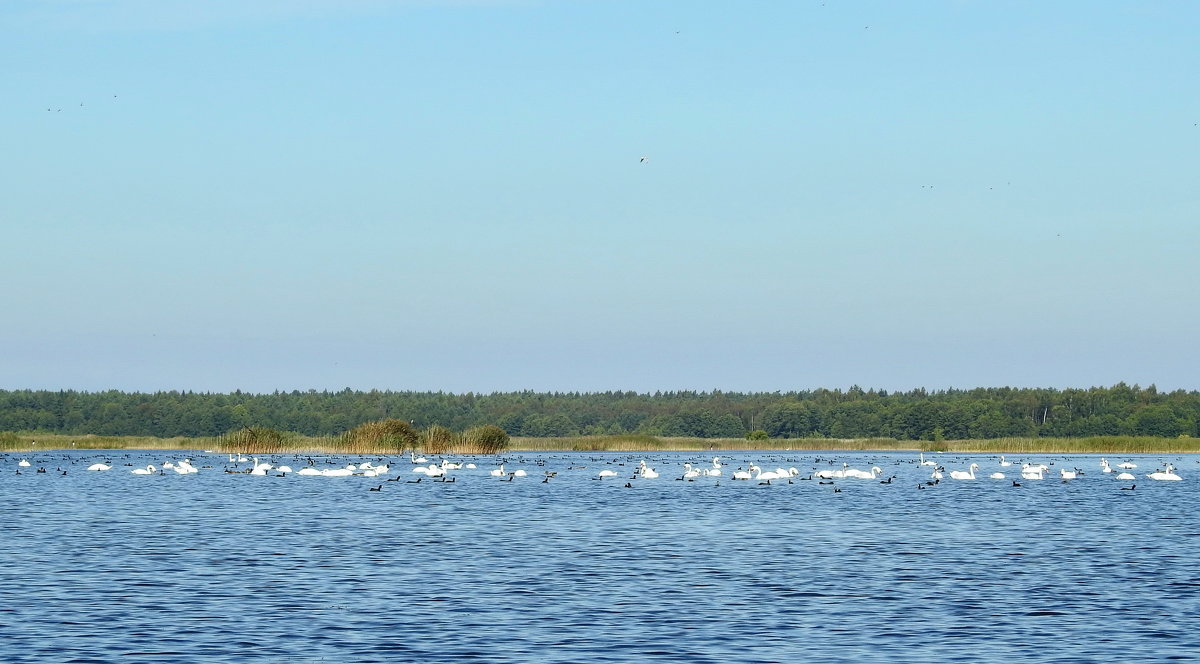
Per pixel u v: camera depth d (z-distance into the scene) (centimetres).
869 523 15175
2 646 7244
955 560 11350
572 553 11769
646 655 7144
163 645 7306
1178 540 13150
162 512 16350
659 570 10569
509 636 7638
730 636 7669
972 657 7112
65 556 11281
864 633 7781
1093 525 14988
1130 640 7575
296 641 7450
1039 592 9394
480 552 11819
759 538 13275
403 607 8612
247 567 10606
